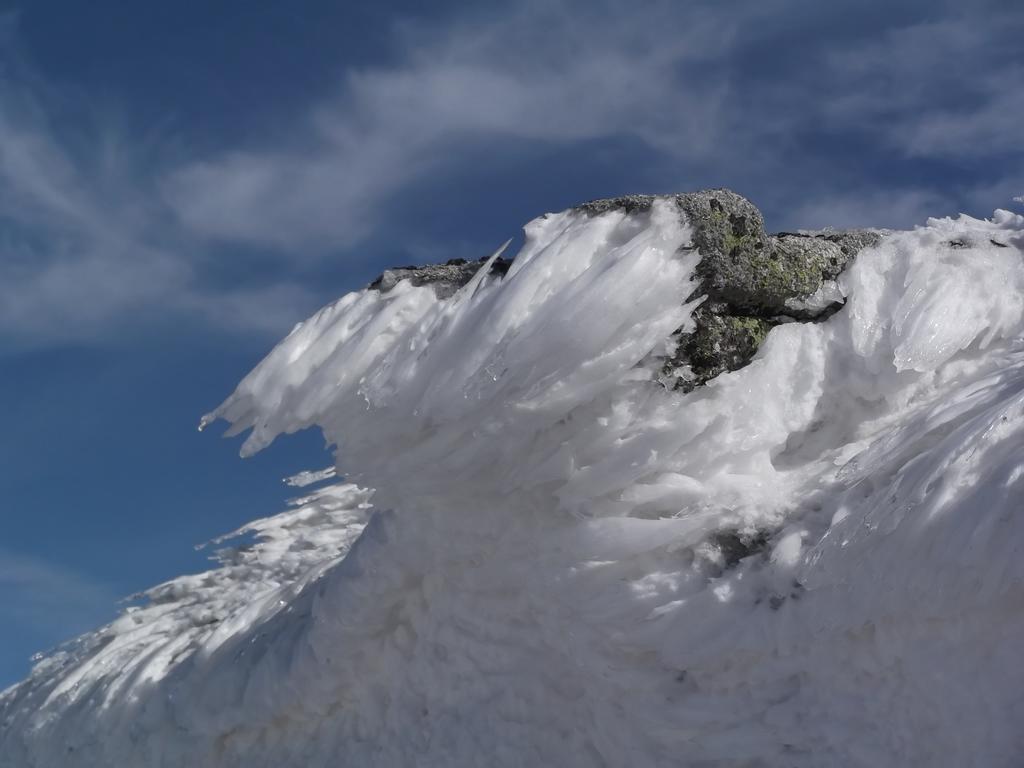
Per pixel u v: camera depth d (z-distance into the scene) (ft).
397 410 11.69
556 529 11.78
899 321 11.77
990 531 8.66
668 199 11.48
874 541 9.48
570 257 11.37
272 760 15.56
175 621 21.03
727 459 11.55
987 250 12.91
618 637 11.20
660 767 11.17
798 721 10.19
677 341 11.49
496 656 12.85
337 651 14.16
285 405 12.48
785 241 12.38
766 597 10.42
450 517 12.69
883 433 11.57
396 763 13.69
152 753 17.22
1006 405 9.59
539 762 12.27
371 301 12.89
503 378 10.80
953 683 9.12
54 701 19.92
